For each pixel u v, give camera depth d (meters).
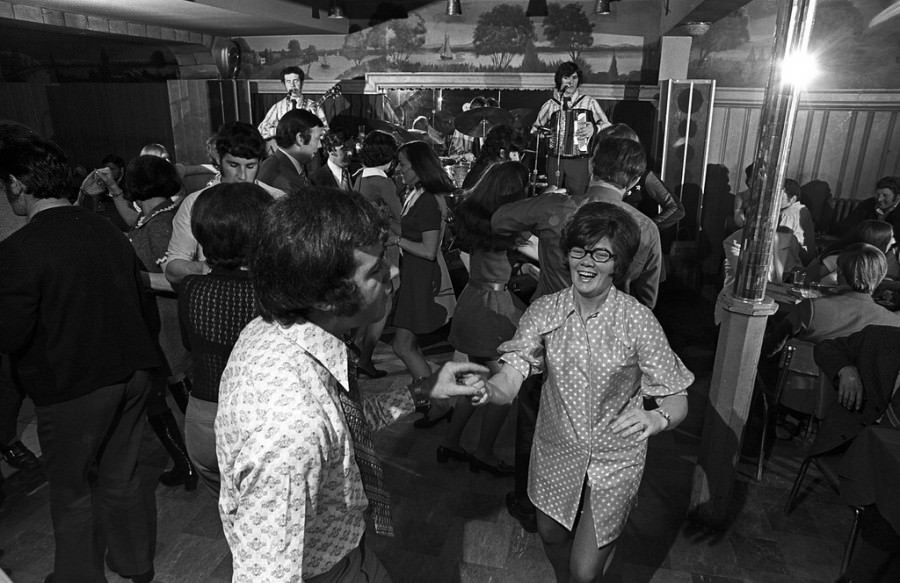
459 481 3.07
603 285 1.69
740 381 2.51
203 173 4.94
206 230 1.87
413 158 3.18
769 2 6.17
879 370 2.34
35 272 1.87
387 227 1.17
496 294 2.81
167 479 3.01
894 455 1.85
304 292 1.06
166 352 2.89
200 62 8.58
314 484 1.03
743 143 6.62
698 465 2.71
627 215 1.70
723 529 2.73
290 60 8.46
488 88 7.96
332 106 8.41
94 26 6.41
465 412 3.06
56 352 1.96
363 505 1.23
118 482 2.26
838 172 6.27
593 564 1.82
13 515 2.80
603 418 1.79
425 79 8.07
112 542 2.31
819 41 6.00
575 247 1.66
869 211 6.11
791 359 3.08
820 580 2.45
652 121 7.54
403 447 3.39
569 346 1.77
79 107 9.80
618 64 7.51
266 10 6.51
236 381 1.06
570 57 7.63
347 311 1.12
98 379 2.04
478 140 7.43
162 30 7.37
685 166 6.24
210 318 1.85
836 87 6.07
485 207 2.70
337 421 1.10
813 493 3.02
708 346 4.95
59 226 1.96
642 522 2.79
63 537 2.16
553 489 1.89
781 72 2.15
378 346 4.78
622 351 1.73
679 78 6.77
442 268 3.55
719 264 6.98
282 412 1.00
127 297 2.12
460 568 2.48
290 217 1.05
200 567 2.49
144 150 4.66
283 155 3.49
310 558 1.19
